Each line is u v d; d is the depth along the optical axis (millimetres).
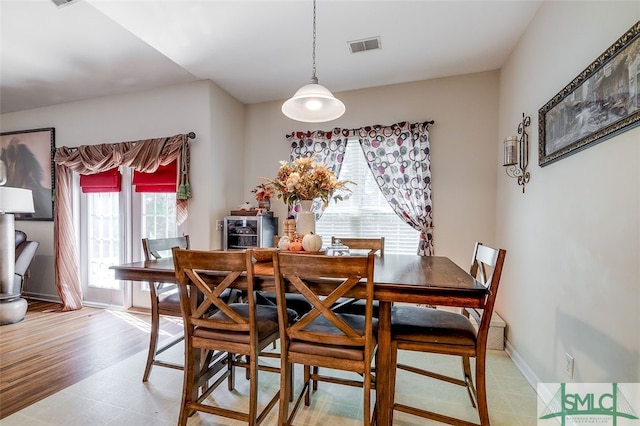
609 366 1374
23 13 2248
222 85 3406
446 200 3188
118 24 2393
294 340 1500
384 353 1526
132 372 2258
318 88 1975
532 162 2213
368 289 1351
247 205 3463
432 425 1694
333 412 1811
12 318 3262
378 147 3330
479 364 1482
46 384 2090
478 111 3105
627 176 1272
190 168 3348
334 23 2309
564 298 1752
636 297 1224
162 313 2139
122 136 3666
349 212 3492
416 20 2281
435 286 1397
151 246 2170
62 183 3822
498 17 2244
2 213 3322
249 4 2084
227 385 2096
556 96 1816
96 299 3949
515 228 2525
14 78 3281
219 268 1505
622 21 1313
